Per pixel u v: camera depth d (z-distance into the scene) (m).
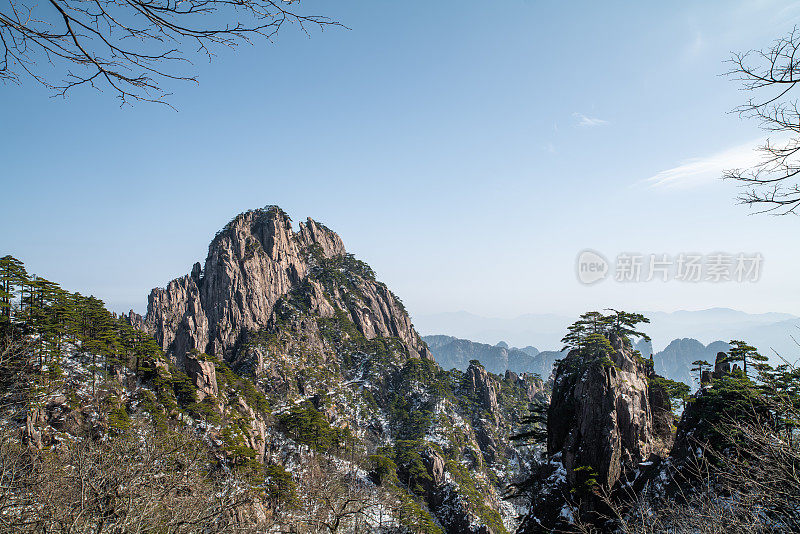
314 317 169.38
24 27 5.73
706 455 28.81
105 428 52.16
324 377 142.50
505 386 184.12
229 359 140.12
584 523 33.97
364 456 101.06
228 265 157.25
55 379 57.03
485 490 115.38
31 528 13.62
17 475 17.05
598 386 39.78
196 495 19.97
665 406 44.28
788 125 7.86
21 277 67.12
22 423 44.78
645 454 38.03
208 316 149.75
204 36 6.07
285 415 98.88
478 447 138.12
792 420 14.87
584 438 39.06
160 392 71.62
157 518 15.42
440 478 102.94
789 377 22.16
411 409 144.12
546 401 188.12
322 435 95.12
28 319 63.25
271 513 41.66
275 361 136.12
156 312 147.88
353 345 169.00
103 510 14.32
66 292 73.12
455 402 152.88
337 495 34.78
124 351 77.75
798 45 7.58
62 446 44.25
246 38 6.21
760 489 13.92
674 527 18.48
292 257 189.25
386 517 63.47
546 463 43.44
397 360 169.50
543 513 38.97
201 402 75.31
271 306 165.00
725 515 14.95
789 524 12.70
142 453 23.55
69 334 70.00
